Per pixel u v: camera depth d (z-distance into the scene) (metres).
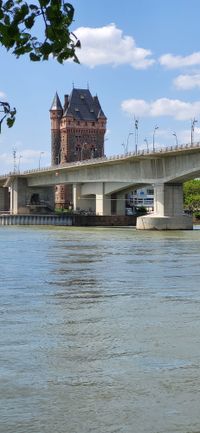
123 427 11.16
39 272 39.22
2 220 154.25
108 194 147.50
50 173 146.00
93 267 42.75
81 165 124.00
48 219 152.12
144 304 25.80
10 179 165.00
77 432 10.92
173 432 10.91
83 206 164.88
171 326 20.78
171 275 37.44
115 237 85.94
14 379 14.23
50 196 166.25
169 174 101.06
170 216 106.06
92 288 31.22
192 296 28.19
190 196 193.50
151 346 17.64
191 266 43.44
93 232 104.50
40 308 24.67
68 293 29.28
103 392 13.25
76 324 21.11
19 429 11.04
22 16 7.64
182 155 96.69
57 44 7.92
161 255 53.66
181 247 64.12
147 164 106.44
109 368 15.22
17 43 7.84
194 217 173.12
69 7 7.73
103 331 19.89
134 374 14.66
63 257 51.62
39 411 12.00
